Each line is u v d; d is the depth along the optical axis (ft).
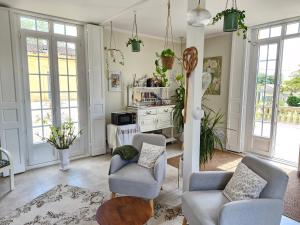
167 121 16.05
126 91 15.39
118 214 5.67
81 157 13.76
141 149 9.34
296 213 7.86
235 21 6.49
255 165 6.30
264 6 10.04
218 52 15.74
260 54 13.67
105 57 14.16
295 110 19.01
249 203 5.16
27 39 11.32
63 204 8.39
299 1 9.41
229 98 14.97
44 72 12.02
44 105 12.20
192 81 7.88
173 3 9.66
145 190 7.54
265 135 13.88
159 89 16.74
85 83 13.53
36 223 7.26
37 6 10.22
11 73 10.58
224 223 5.00
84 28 13.02
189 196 6.31
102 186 9.90
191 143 8.12
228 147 15.38
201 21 5.81
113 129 13.52
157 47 16.79
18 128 11.01
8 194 9.13
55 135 11.45
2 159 10.03
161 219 7.48
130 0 9.41
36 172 11.48
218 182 6.77
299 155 11.60
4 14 10.15
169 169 11.91
